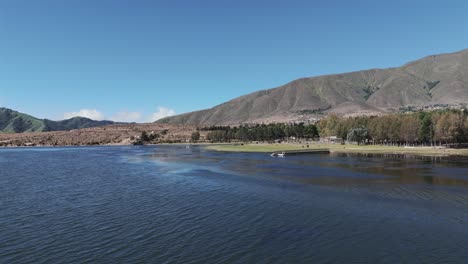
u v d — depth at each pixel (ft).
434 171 227.20
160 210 123.75
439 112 557.74
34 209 128.57
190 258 79.05
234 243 88.17
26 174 244.01
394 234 93.35
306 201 135.03
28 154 533.55
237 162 326.44
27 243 90.63
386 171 229.86
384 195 145.48
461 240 88.17
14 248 87.15
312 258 78.33
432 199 136.46
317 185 173.88
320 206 126.00
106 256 81.10
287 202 133.69
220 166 287.07
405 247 84.07
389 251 81.76
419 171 228.02
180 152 547.08
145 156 451.12
